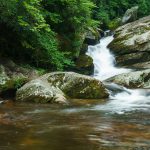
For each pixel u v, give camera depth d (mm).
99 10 25078
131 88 12984
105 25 24156
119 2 27781
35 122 7504
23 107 9297
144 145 5785
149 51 17969
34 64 13625
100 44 19641
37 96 10078
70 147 5688
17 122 7480
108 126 7168
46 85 10531
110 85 12586
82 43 16812
